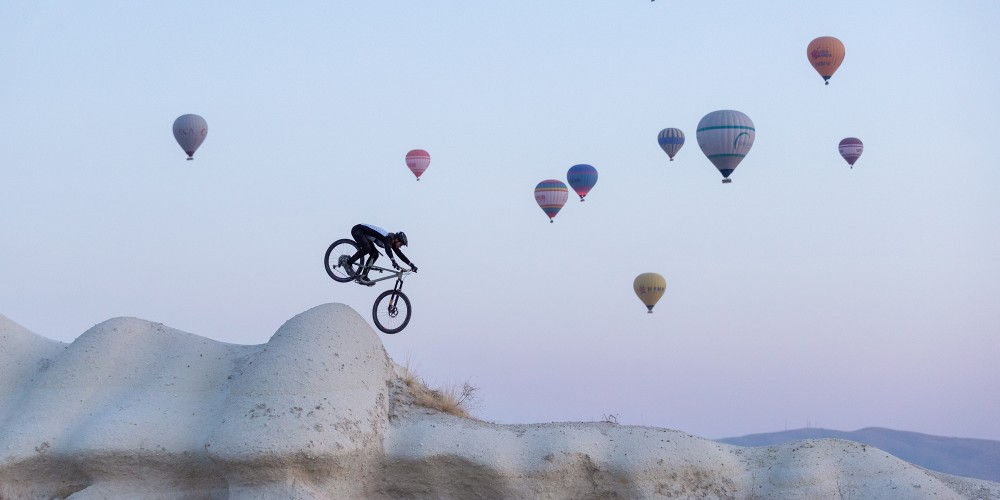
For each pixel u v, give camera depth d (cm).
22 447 1766
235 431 1728
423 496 1825
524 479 1809
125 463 1756
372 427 1809
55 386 1870
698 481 1855
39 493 1772
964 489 1995
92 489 1742
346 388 1827
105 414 1809
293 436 1716
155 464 1767
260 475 1709
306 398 1777
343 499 1777
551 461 1817
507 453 1825
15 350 1988
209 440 1748
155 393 1858
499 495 1808
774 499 1842
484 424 1930
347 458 1747
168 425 1798
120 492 1756
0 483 1752
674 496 1828
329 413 1766
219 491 1777
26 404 1855
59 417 1819
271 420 1734
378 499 1827
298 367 1814
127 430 1767
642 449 1856
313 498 1711
